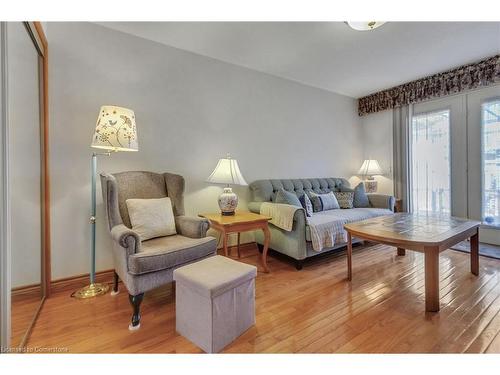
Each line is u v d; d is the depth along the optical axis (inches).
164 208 85.7
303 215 100.6
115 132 72.9
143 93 97.3
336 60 119.4
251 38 98.6
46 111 77.5
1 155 42.0
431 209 149.6
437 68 130.0
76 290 82.8
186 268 60.9
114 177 80.0
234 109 122.1
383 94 164.9
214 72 115.4
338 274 95.0
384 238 75.0
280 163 140.6
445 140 143.8
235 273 58.2
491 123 126.5
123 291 81.2
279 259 112.8
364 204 147.3
